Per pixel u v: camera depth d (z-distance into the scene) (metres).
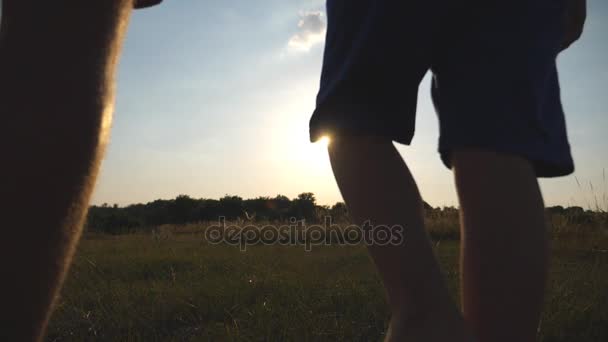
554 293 2.18
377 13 0.89
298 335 1.67
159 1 0.71
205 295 2.39
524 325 0.81
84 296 2.42
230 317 2.04
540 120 0.87
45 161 0.39
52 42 0.42
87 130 0.42
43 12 0.42
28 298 0.38
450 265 3.50
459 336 0.80
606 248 4.64
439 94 0.94
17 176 0.38
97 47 0.44
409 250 0.84
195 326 1.94
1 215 0.37
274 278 2.88
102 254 5.03
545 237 0.82
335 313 1.94
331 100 0.92
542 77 0.88
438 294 0.83
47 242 0.39
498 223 0.81
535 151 0.84
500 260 0.80
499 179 0.82
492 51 0.87
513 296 0.80
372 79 0.91
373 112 0.91
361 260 4.21
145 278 3.31
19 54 0.41
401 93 0.94
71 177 0.41
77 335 1.78
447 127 0.89
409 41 0.90
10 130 0.39
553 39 0.93
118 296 2.32
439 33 0.93
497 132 0.83
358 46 0.90
